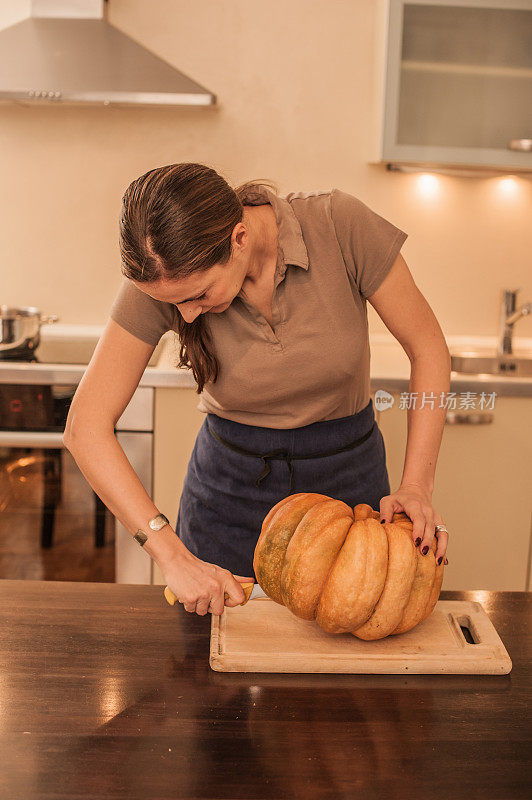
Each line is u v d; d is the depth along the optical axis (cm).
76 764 75
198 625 101
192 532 147
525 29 235
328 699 86
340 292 123
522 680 92
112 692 86
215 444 141
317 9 259
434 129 242
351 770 75
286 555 93
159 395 225
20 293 280
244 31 260
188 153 269
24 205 273
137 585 112
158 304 118
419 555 96
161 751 77
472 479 231
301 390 128
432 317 131
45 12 243
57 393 227
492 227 275
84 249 277
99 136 268
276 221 120
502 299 265
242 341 124
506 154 242
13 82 226
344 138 268
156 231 93
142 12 259
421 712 85
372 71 262
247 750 77
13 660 92
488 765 76
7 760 75
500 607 109
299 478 136
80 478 234
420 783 73
